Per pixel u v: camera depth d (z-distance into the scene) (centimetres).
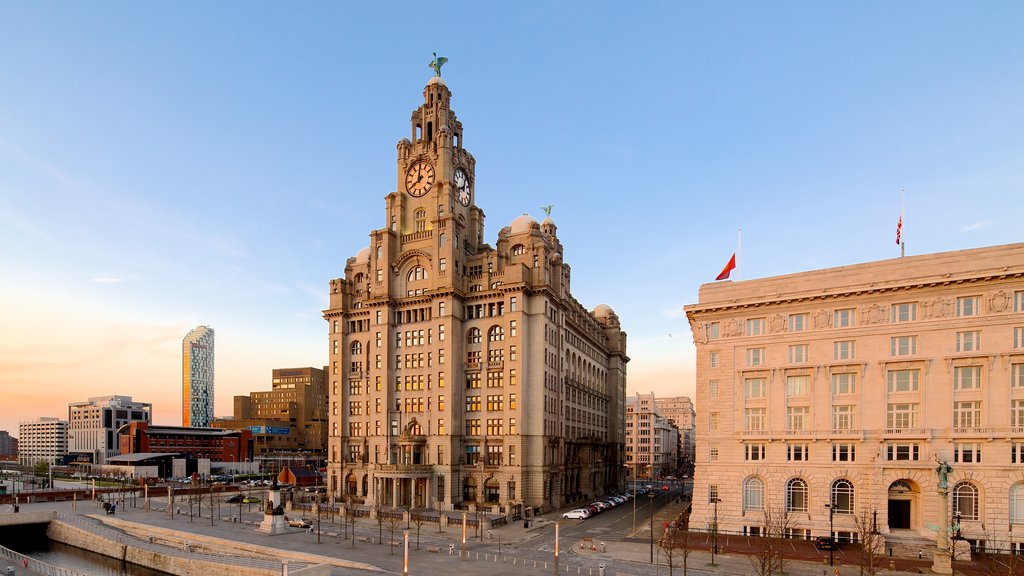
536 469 11338
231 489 14875
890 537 7319
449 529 9244
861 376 7869
